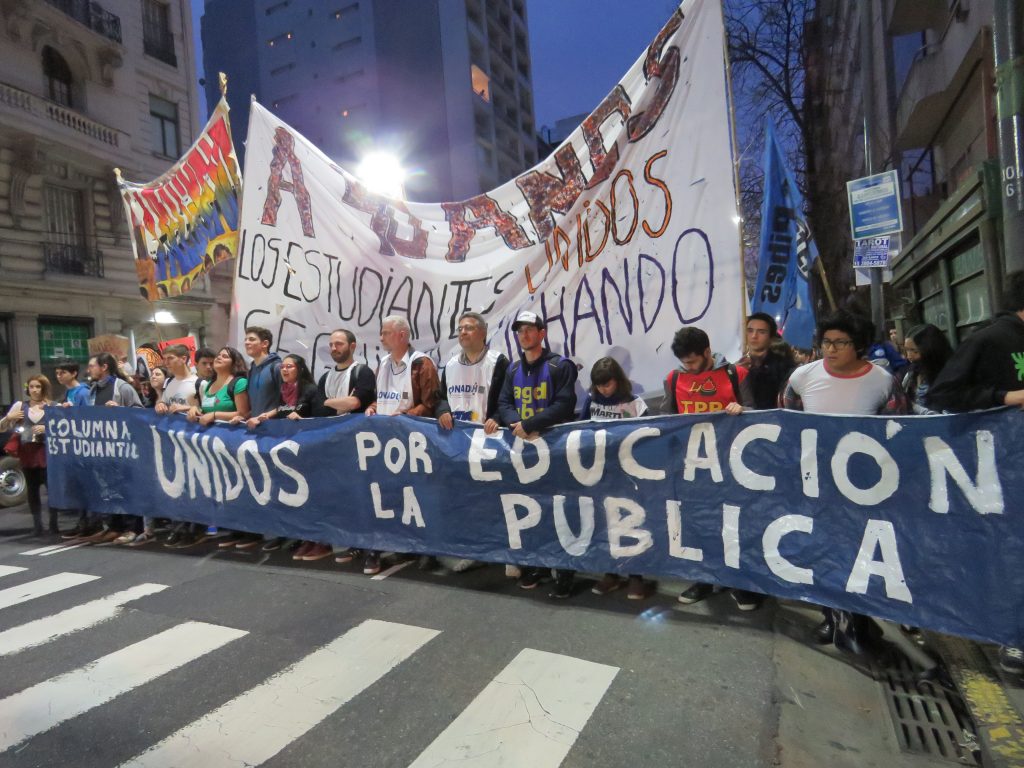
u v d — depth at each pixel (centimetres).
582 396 457
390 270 550
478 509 398
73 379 634
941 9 1247
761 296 571
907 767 225
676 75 406
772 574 310
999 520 254
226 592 425
